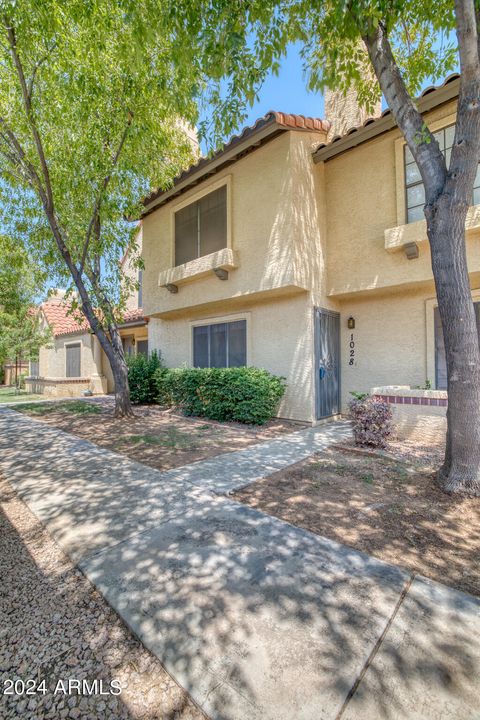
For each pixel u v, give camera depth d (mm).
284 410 9461
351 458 6051
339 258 9211
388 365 9172
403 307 8930
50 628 2469
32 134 7945
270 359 9875
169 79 6816
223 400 9641
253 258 9234
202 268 10273
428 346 8469
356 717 1791
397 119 4727
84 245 9336
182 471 5590
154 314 13023
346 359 9938
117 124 8180
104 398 15812
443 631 2322
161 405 13156
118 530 3770
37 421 10219
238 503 4387
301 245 8523
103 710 1910
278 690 1946
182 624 2438
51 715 1893
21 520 4102
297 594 2709
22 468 5945
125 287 10828
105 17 6020
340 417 9938
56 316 23062
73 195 8922
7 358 20609
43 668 2166
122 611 2576
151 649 2256
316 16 5105
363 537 3533
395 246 7832
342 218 9156
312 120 8539
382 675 2016
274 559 3176
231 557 3219
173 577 2951
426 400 6926
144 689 2014
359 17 4391
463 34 3938
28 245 9992
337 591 2732
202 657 2176
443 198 4379
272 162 8781
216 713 1844
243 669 2082
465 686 1945
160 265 12688
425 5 5121
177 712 1877
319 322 9109
